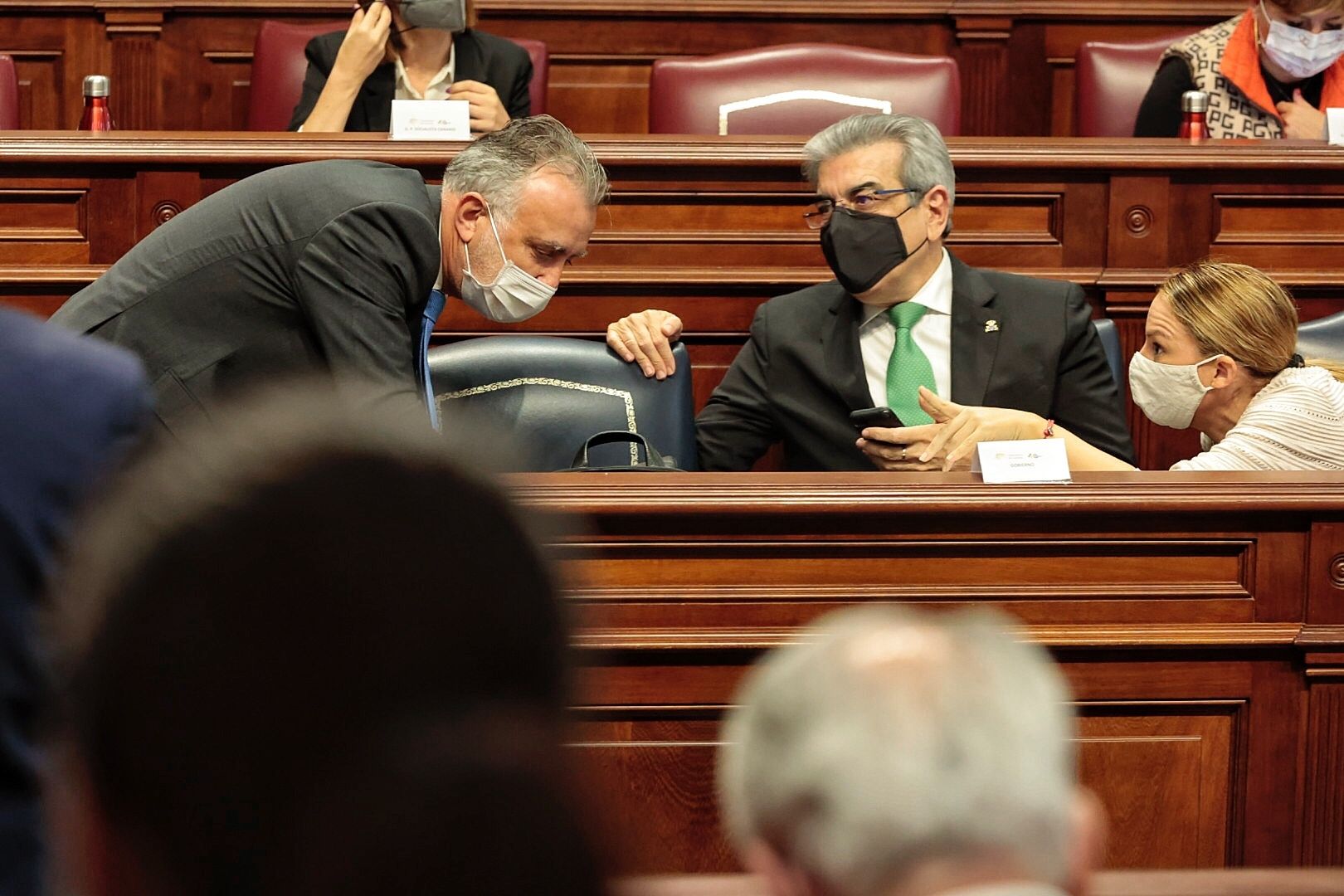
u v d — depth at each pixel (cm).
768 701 113
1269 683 416
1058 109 954
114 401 225
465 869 79
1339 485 407
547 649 87
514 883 79
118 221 658
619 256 677
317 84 764
